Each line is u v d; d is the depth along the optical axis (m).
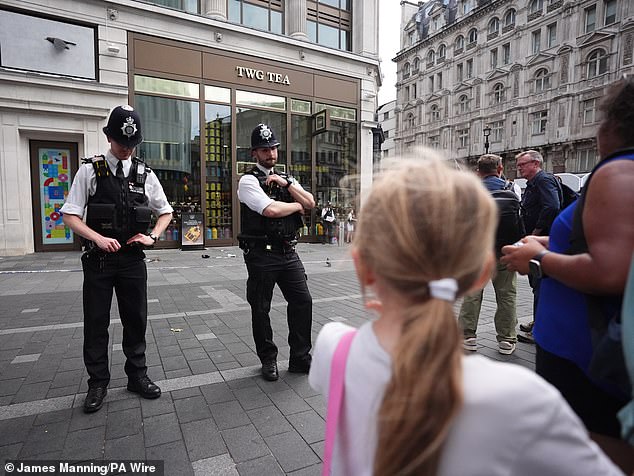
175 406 2.59
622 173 1.02
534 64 33.22
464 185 0.69
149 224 2.71
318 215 14.23
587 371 1.04
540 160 3.87
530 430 0.57
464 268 0.67
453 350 0.62
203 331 4.14
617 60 28.09
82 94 10.09
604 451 1.14
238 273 7.81
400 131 49.69
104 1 10.19
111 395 2.73
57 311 4.88
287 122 13.33
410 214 0.66
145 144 11.12
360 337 0.81
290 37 13.07
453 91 41.44
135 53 10.76
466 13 40.34
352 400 0.78
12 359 3.35
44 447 2.14
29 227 10.05
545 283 1.31
